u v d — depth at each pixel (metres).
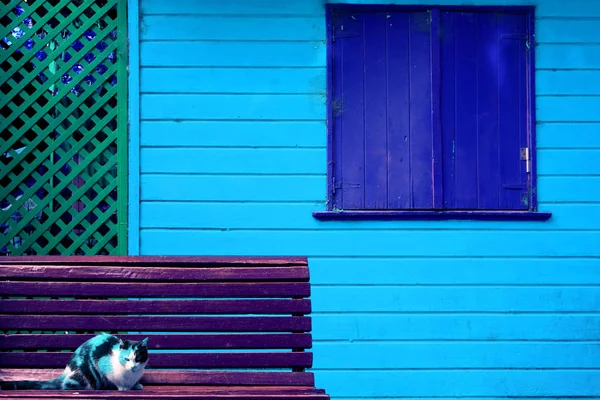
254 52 4.46
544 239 4.47
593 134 4.52
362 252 4.43
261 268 3.10
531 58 4.50
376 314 4.41
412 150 4.48
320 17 4.46
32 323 2.97
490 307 4.43
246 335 2.98
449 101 4.49
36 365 2.94
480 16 4.51
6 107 4.46
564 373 4.43
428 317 4.42
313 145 4.45
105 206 4.55
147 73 4.44
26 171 4.35
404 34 4.48
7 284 3.00
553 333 4.45
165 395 2.40
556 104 4.51
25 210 4.35
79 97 4.39
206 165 4.43
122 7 4.44
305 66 4.46
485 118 4.50
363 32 4.48
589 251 4.48
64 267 3.06
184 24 4.45
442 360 4.41
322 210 4.44
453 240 4.44
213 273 3.08
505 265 4.45
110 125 4.50
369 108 4.47
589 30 4.53
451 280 4.44
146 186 4.41
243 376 2.89
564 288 4.46
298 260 3.17
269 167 4.44
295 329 2.99
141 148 4.43
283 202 4.44
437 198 4.45
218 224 4.42
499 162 4.49
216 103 4.44
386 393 4.39
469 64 4.50
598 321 4.45
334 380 4.39
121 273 3.06
